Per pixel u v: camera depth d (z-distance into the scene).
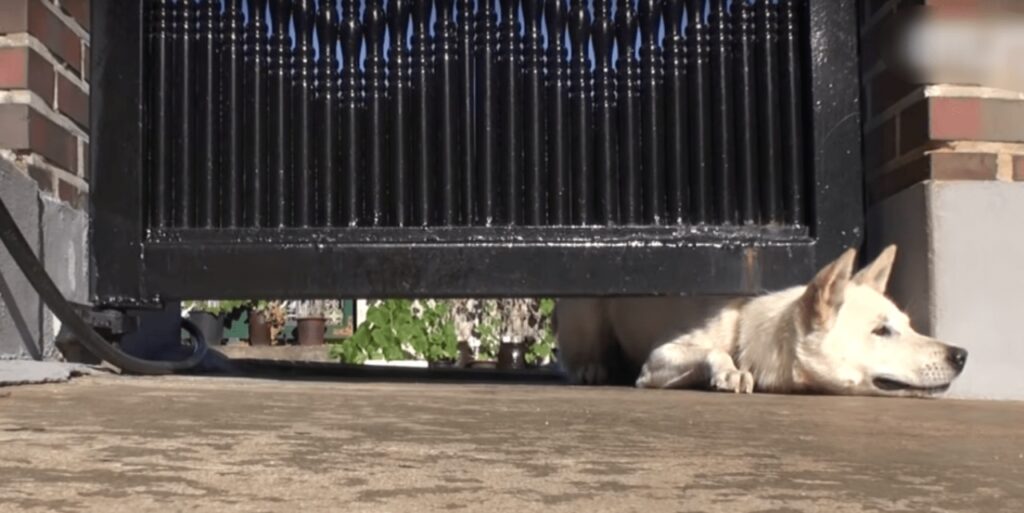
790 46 3.83
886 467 1.61
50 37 3.67
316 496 1.26
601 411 2.49
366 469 1.47
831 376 3.60
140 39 3.83
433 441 1.79
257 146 3.85
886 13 3.71
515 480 1.41
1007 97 3.54
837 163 3.80
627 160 3.83
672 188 3.84
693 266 3.79
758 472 1.53
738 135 3.85
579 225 3.83
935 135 3.48
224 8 3.86
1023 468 1.62
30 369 2.99
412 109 3.85
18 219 3.31
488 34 3.83
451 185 3.82
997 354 3.47
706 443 1.87
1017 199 3.47
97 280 3.83
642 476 1.47
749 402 3.02
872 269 3.68
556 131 3.83
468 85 3.83
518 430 2.00
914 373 3.49
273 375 4.44
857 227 3.81
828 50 3.80
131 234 3.81
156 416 2.09
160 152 3.86
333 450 1.65
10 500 1.19
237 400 2.51
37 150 3.55
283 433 1.85
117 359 3.56
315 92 3.86
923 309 3.52
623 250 3.79
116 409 2.21
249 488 1.30
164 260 3.80
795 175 3.83
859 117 3.81
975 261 3.46
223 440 1.73
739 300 4.01
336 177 3.85
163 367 3.93
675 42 3.85
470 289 3.78
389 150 3.84
